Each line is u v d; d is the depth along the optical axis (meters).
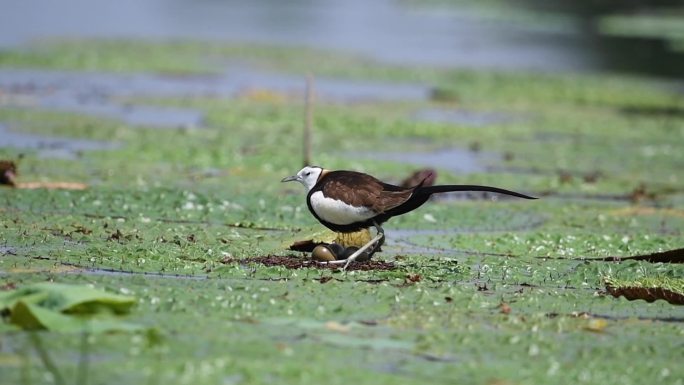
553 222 17.94
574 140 28.02
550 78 40.91
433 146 25.97
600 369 10.20
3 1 61.53
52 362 9.59
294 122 28.08
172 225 15.80
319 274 13.14
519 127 29.64
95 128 25.28
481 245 15.67
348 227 13.43
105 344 10.08
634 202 20.25
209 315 11.21
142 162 21.28
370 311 11.62
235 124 27.25
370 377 9.62
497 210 18.62
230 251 14.26
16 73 35.19
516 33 57.38
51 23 52.59
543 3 69.31
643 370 10.20
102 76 35.94
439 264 14.15
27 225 15.12
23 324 10.43
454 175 21.70
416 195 13.10
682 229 17.72
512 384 9.68
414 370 9.88
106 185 18.48
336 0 75.38
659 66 46.22
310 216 17.05
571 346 10.82
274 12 65.44
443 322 11.34
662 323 11.75
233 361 9.75
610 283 13.28
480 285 13.15
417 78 39.88
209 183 19.55
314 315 11.40
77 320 10.59
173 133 25.20
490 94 36.25
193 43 47.03
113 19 56.47
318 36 53.31
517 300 12.41
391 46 50.28
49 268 12.88
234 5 69.00
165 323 10.83
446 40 53.81
